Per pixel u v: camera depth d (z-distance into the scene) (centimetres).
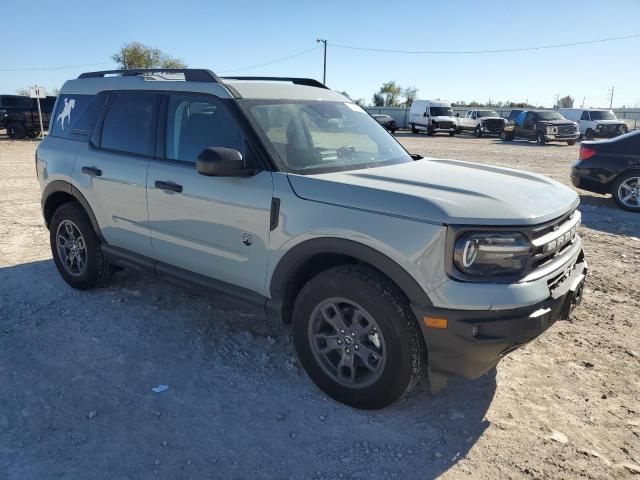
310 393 342
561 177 1366
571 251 330
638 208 944
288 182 330
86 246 479
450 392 344
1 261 588
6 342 401
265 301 353
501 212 279
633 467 280
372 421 314
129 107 438
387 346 298
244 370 367
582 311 474
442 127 3716
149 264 426
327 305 322
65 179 479
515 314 274
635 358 390
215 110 375
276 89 404
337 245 306
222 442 295
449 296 274
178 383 350
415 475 273
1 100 2669
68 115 500
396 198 293
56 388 342
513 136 3112
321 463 280
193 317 446
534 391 347
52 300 480
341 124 413
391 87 7931
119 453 284
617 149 957
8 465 273
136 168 415
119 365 371
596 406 332
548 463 282
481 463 282
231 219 354
